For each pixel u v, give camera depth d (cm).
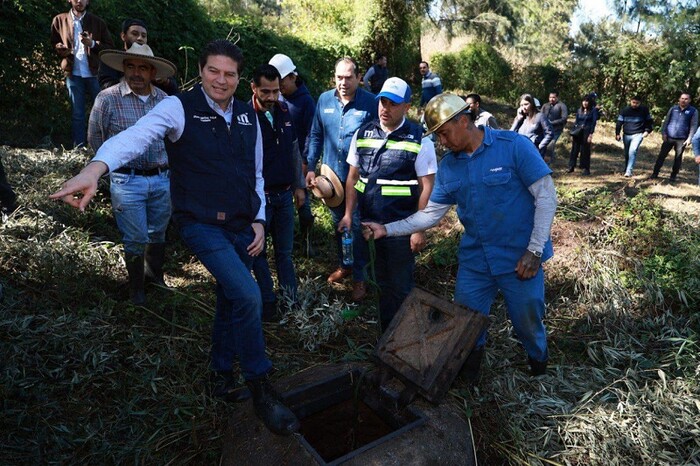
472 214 310
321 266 541
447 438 271
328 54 1617
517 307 318
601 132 1734
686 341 378
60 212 520
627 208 631
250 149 275
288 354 381
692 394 332
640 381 356
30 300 391
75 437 289
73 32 659
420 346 292
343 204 470
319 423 307
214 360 314
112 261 466
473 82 2388
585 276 498
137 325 390
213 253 258
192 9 970
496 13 2295
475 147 303
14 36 704
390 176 365
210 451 286
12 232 453
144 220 402
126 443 289
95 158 215
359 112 452
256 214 284
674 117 1038
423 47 2598
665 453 291
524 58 2419
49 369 334
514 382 342
